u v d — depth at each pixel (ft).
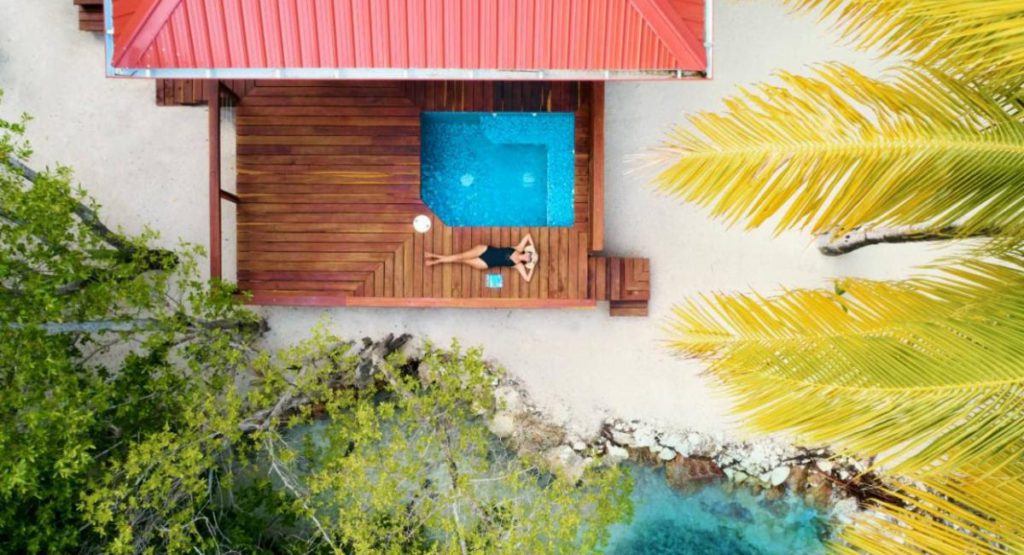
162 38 20.06
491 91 28.48
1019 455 13.62
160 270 30.45
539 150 29.84
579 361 31.14
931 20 13.64
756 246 30.71
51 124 30.76
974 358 12.88
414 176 28.17
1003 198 13.79
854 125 13.87
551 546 24.50
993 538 13.82
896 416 12.90
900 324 14.19
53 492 23.76
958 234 15.29
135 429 27.14
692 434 31.19
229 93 27.55
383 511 25.66
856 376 13.42
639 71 20.59
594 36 20.22
